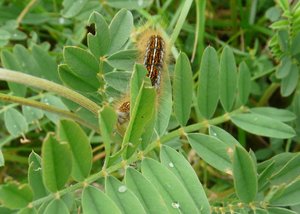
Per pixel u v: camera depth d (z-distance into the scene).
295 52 0.18
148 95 0.10
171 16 0.23
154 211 0.11
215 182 0.21
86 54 0.14
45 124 0.21
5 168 0.22
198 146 0.14
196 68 0.22
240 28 0.23
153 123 0.12
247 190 0.12
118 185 0.11
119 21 0.14
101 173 0.11
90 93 0.14
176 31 0.16
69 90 0.13
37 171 0.11
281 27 0.17
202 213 0.12
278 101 0.22
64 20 0.22
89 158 0.10
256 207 0.13
